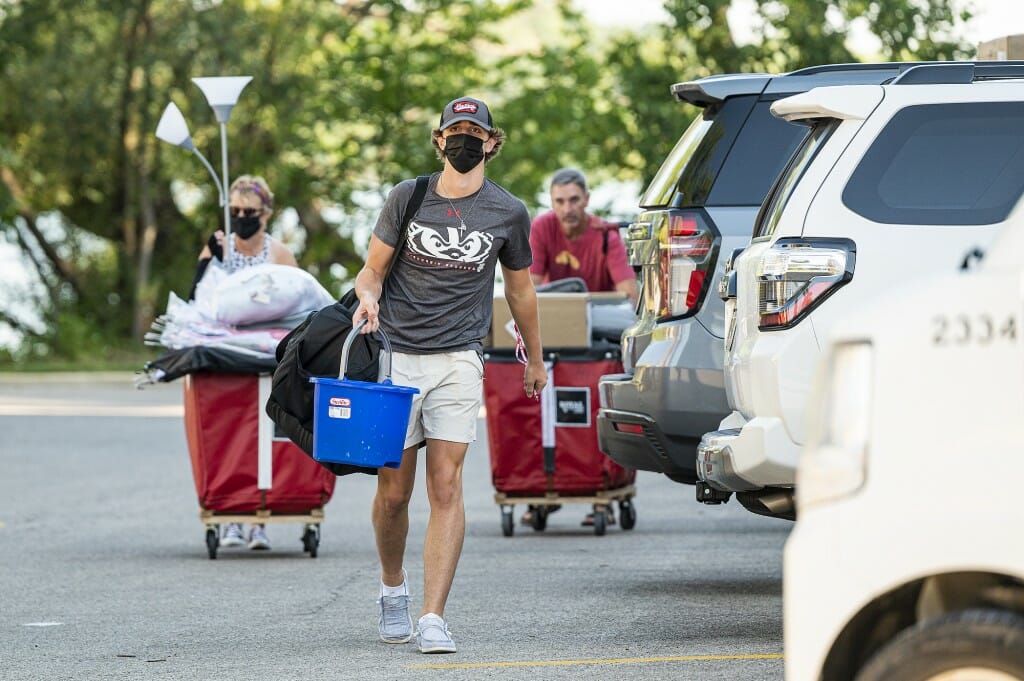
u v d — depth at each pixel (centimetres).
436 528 1727
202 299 2552
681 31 7800
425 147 10850
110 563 2489
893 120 1551
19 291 11394
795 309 1519
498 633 1819
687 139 2131
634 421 2030
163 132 2895
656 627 1839
